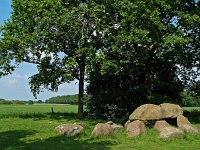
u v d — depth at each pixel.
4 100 117.75
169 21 41.78
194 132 28.59
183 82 47.00
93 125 35.19
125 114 41.88
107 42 38.44
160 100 41.59
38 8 38.66
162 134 26.41
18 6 40.75
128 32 36.56
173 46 38.19
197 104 76.44
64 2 39.81
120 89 42.78
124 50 38.84
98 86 42.91
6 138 27.25
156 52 42.41
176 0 40.47
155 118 32.22
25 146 24.06
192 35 43.16
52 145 24.38
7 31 41.06
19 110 64.62
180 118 32.53
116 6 37.56
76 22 38.06
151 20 36.97
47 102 135.62
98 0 39.28
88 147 23.70
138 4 36.81
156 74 44.91
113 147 23.73
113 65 37.00
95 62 37.06
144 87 42.62
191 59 44.97
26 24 40.16
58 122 37.34
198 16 39.59
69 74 38.72
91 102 42.78
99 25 37.75
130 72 43.00
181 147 23.66
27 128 32.09
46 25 38.16
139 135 27.83
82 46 38.47
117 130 29.42
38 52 41.50
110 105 41.94
